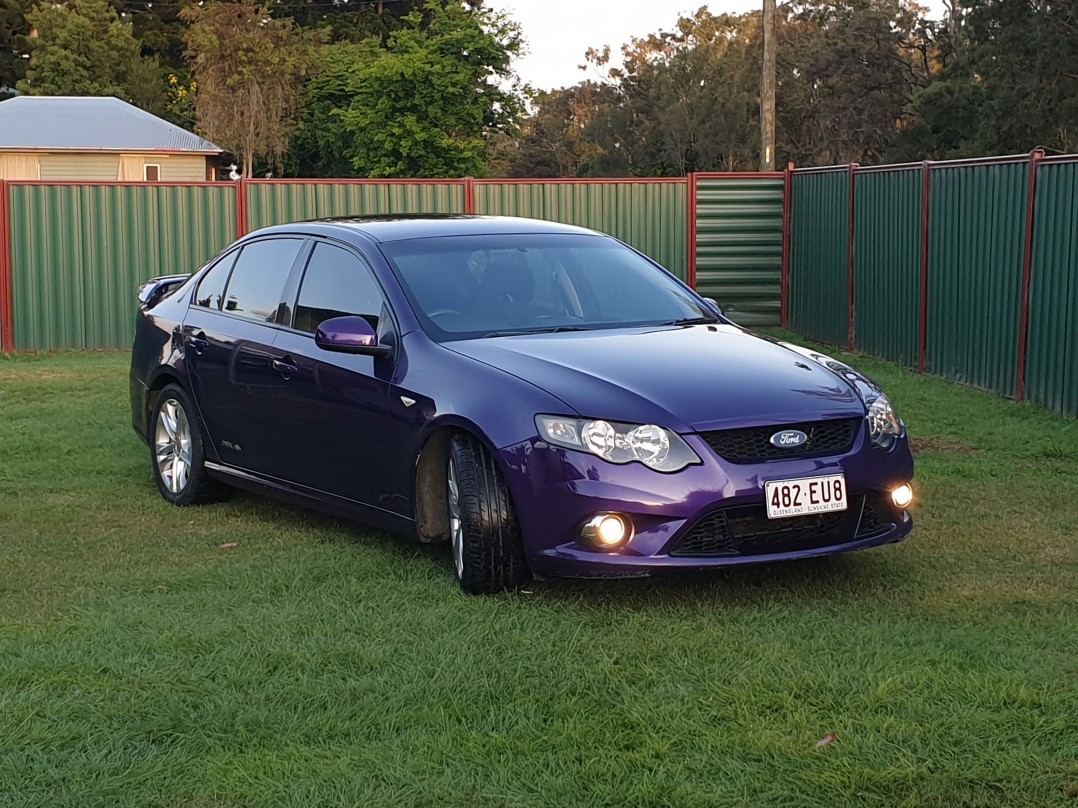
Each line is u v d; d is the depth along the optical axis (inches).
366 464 228.2
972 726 150.9
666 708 156.9
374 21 2743.6
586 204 697.6
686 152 2741.1
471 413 204.4
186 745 149.5
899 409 414.0
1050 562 225.6
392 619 194.2
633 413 194.1
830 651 177.3
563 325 233.6
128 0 2824.8
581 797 135.6
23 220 650.2
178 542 246.7
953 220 490.6
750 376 206.4
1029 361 427.8
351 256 246.4
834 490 197.5
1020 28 1831.9
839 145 2481.5
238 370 258.8
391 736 151.3
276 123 2052.2
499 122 2047.2
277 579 217.0
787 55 2544.3
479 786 138.2
